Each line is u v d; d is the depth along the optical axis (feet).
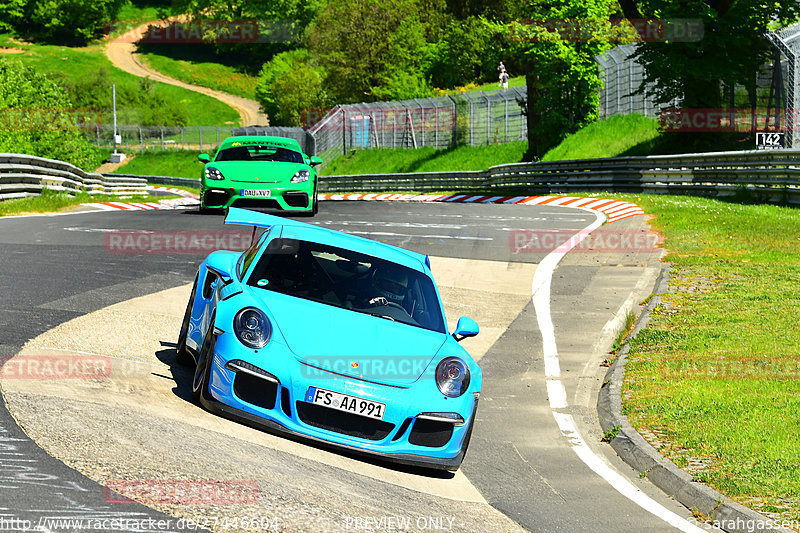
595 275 165.07
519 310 139.33
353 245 82.74
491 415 91.97
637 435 83.15
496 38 555.69
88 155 586.86
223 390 66.74
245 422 65.82
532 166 417.49
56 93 594.24
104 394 70.03
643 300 144.05
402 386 67.05
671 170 326.44
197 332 78.18
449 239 204.54
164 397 72.38
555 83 509.35
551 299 146.61
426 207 304.09
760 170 267.59
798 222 213.66
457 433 68.69
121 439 59.06
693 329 122.62
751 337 116.16
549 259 180.55
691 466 73.97
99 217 227.81
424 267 84.58
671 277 158.20
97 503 47.32
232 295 71.61
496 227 230.48
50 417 61.36
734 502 65.46
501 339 123.34
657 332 121.19
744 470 71.82
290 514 51.24
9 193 267.59
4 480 48.57
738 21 357.20
